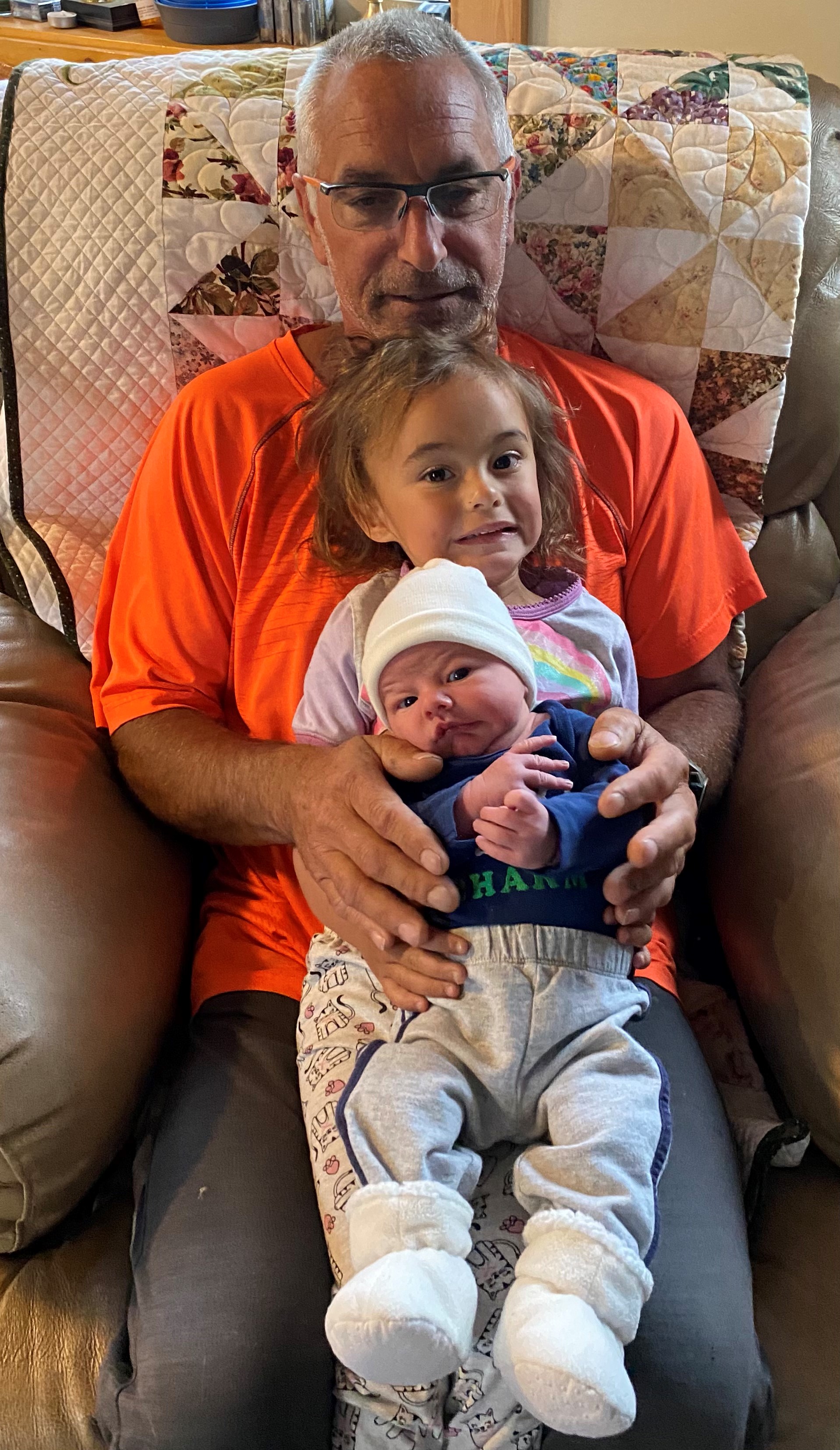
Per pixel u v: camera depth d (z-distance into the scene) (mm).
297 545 1095
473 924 838
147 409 1236
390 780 905
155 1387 773
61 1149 850
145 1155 935
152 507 1115
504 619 863
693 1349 778
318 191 1047
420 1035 830
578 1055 830
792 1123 941
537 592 1017
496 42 1927
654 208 1171
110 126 1165
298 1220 853
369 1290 682
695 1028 1127
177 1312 799
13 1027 815
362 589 1023
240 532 1103
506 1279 812
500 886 832
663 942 1100
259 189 1157
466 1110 820
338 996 920
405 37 978
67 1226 927
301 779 963
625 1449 773
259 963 1061
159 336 1207
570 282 1211
